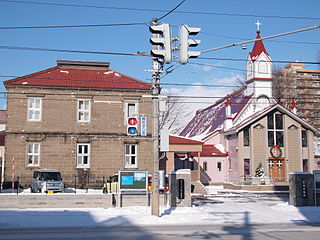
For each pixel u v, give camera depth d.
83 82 34.06
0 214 20.25
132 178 23.95
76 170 32.84
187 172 24.48
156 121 20.22
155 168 20.08
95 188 32.88
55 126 32.91
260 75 48.88
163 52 14.63
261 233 15.15
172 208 23.47
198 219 19.55
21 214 20.30
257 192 37.44
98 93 33.94
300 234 14.91
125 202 23.73
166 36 14.75
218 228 16.64
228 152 45.81
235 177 43.06
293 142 44.00
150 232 15.23
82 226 16.98
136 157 33.94
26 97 32.69
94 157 33.25
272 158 43.06
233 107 52.09
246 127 43.19
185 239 13.48
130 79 35.84
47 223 17.70
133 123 20.19
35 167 32.12
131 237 13.88
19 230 15.69
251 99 48.00
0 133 40.72
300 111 65.12
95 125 33.59
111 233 14.88
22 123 32.38
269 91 48.84
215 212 22.31
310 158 44.25
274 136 43.69
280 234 14.89
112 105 34.06
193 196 33.22
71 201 22.89
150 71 19.95
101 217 19.59
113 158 33.50
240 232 15.42
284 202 28.61
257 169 41.75
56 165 32.56
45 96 33.06
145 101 34.56
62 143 32.84
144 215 20.34
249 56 49.75
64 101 33.34
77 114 33.47
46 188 26.78
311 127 44.34
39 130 32.56
